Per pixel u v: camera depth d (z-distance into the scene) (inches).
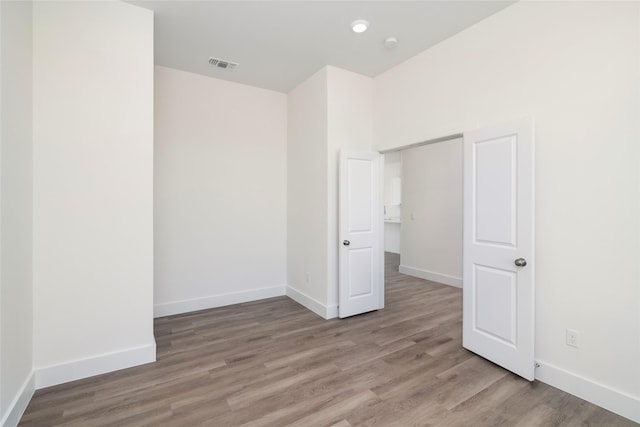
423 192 215.8
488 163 97.2
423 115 124.6
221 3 95.4
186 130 146.0
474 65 105.7
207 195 151.8
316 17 102.7
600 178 77.4
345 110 142.4
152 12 99.2
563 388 83.7
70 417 73.4
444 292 181.6
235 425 70.8
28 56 81.0
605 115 76.4
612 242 75.8
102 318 92.8
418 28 108.4
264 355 104.5
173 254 143.9
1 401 66.1
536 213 89.2
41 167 84.6
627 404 73.2
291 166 169.2
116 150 94.2
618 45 74.2
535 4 89.1
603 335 77.3
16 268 73.6
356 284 142.6
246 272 163.5
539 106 88.4
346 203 138.3
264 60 133.4
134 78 96.7
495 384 87.0
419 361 100.1
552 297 86.3
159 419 72.9
